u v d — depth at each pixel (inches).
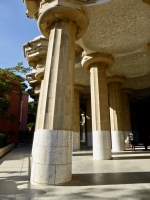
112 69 609.3
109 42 422.9
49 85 243.1
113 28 374.3
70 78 255.9
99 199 155.9
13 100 984.3
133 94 929.5
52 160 210.8
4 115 834.8
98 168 302.0
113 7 311.9
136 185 197.6
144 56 526.9
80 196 164.1
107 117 444.5
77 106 743.1
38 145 222.2
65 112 236.2
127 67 596.1
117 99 641.6
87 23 308.8
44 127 224.7
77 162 372.5
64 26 277.3
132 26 368.2
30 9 346.6
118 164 341.1
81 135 1609.3
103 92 453.4
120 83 668.1
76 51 540.4
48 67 257.1
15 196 164.7
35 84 693.3
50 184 201.2
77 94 761.0
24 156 503.8
